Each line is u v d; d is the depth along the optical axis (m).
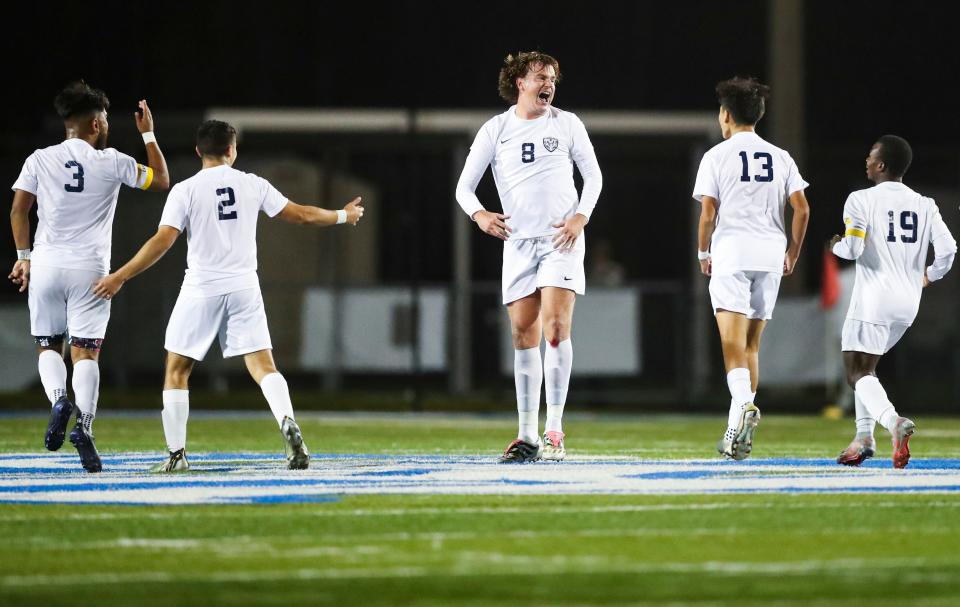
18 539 17.56
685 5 81.12
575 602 13.88
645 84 81.19
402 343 63.66
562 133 28.66
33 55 76.12
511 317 28.84
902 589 14.44
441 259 76.19
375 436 40.84
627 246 85.12
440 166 76.12
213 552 16.56
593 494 22.14
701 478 24.91
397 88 77.69
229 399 62.91
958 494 22.22
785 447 36.28
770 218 29.53
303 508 20.36
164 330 63.03
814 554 16.44
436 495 21.98
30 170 27.02
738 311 29.30
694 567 15.57
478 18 78.69
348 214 27.36
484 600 13.96
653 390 63.03
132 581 14.86
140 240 63.53
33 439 37.75
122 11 77.19
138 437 39.56
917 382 62.69
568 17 80.69
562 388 29.17
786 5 73.19
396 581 14.81
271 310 63.78
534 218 28.39
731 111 29.89
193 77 77.31
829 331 62.25
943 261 28.22
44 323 27.25
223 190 26.19
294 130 73.69
